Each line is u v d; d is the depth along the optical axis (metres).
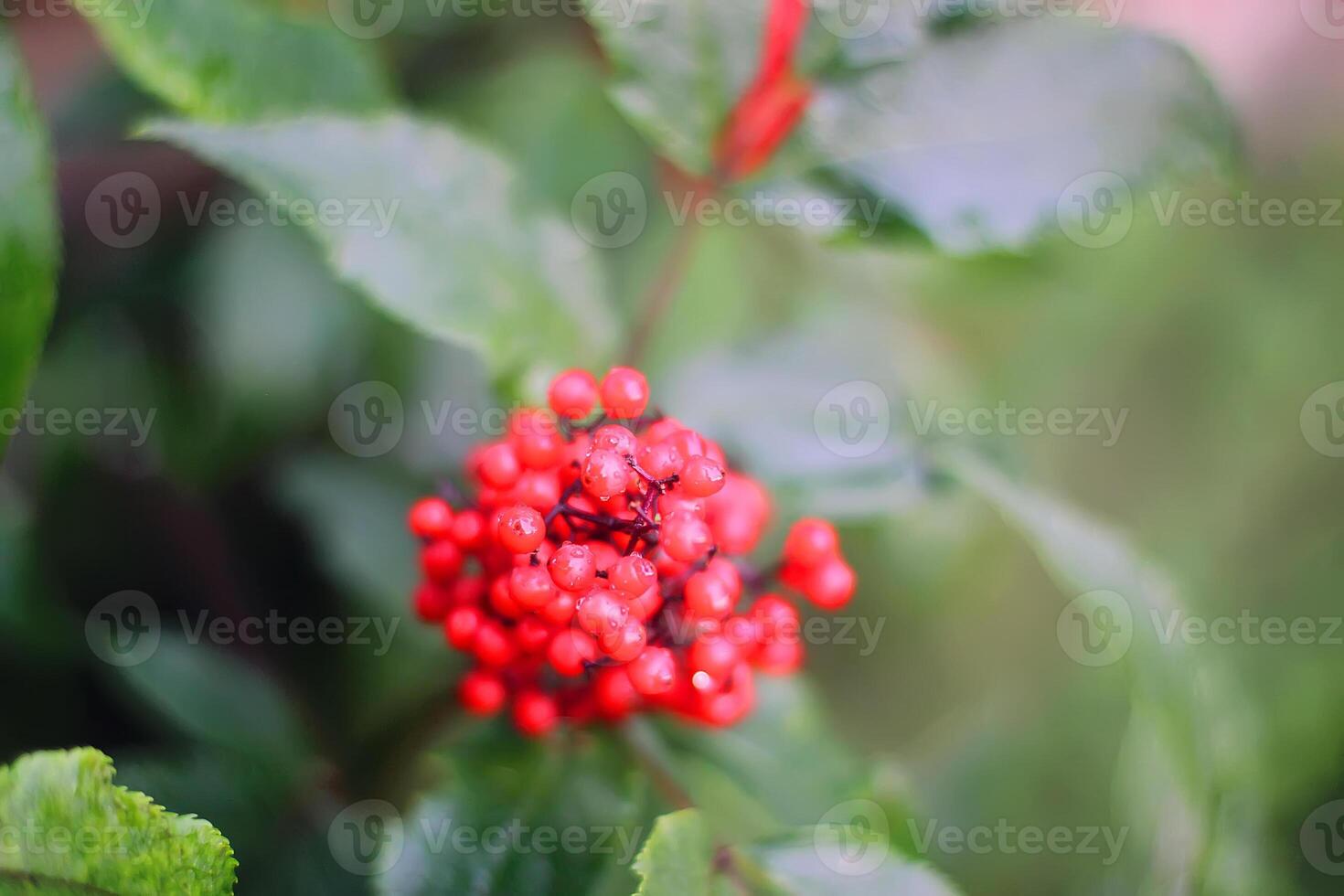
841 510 0.36
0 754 0.39
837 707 0.42
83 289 0.40
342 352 0.41
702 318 0.41
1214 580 0.43
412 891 0.33
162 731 0.39
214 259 0.41
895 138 0.35
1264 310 0.46
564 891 0.33
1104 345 0.46
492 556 0.33
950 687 0.42
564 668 0.32
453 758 0.34
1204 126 0.35
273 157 0.33
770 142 0.35
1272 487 0.45
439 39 0.42
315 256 0.41
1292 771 0.41
